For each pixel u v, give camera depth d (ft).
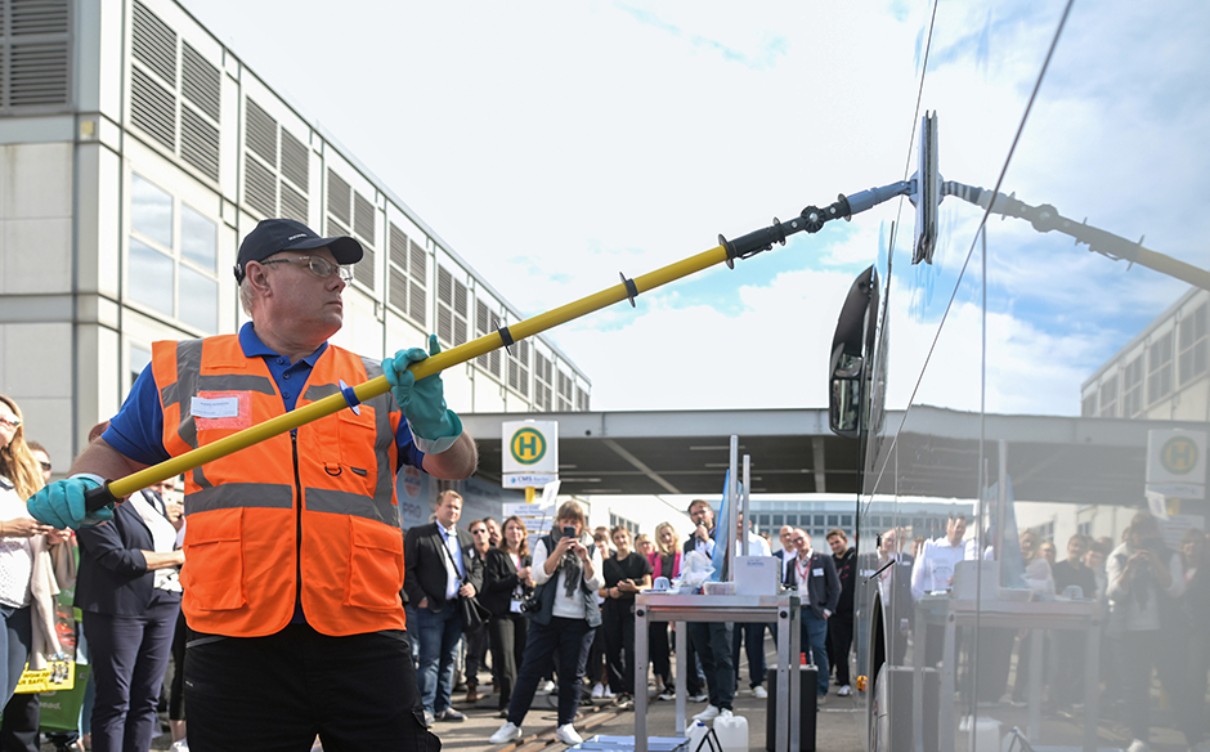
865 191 9.34
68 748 25.46
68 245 51.57
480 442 69.51
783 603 20.77
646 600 20.80
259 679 9.47
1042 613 4.71
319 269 10.00
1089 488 4.06
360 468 9.91
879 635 14.83
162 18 56.13
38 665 18.40
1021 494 5.04
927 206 8.57
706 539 38.32
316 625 9.45
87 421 51.06
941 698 7.52
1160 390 3.40
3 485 17.94
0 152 52.11
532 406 121.80
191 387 10.02
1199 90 3.14
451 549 33.78
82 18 52.03
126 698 19.75
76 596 19.76
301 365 10.14
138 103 54.39
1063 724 4.41
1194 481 3.18
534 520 49.24
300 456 9.68
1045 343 4.62
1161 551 3.42
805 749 27.32
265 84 66.18
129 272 53.52
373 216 80.48
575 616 29.07
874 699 14.79
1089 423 4.05
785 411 68.49
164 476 9.23
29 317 51.55
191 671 9.62
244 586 9.44
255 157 64.95
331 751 9.82
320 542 9.55
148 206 55.01
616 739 24.63
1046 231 4.62
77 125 51.70
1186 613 3.25
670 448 76.79
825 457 81.05
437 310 93.45
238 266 10.28
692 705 39.70
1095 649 4.02
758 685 42.47
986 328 5.91
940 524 7.68
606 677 42.98
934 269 8.32
